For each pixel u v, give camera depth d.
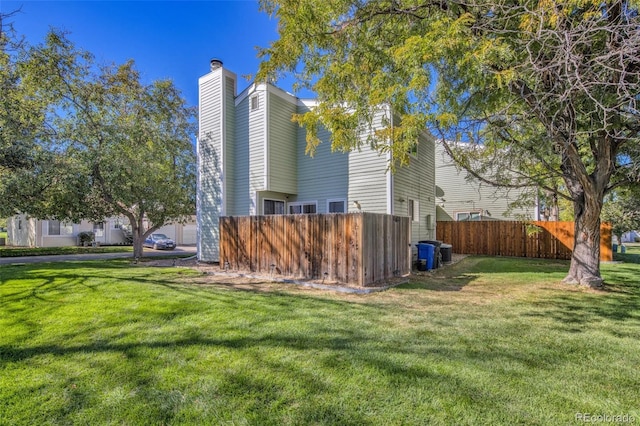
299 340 3.63
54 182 10.64
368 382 2.72
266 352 3.31
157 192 12.70
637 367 3.03
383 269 7.28
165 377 2.81
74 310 4.82
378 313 4.73
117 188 11.90
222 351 3.34
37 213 11.77
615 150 6.28
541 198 10.88
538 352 3.34
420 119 4.64
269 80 5.88
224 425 2.19
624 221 13.98
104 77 12.08
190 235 28.25
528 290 6.42
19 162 9.59
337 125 5.31
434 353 3.30
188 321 4.33
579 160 6.09
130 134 12.13
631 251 16.67
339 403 2.42
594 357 3.23
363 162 9.84
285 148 10.90
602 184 6.40
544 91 4.66
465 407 2.38
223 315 4.60
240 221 8.52
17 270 8.69
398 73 4.88
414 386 2.66
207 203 11.44
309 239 7.24
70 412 2.33
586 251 6.86
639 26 3.54
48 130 10.73
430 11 4.89
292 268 7.50
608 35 3.77
